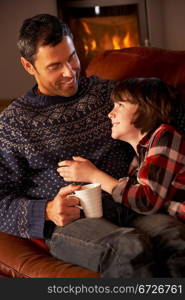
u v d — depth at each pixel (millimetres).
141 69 2033
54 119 1761
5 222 1721
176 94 1771
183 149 1593
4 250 1692
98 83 1868
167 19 4602
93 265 1475
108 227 1513
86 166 1688
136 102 1666
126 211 1663
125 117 1686
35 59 1729
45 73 1727
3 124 1779
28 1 4352
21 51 1783
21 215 1678
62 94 1769
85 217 1612
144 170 1573
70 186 1596
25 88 4469
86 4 4352
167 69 1979
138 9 4465
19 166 1769
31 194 1798
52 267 1543
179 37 4637
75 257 1537
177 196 1590
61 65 1713
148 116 1653
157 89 1681
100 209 1594
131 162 1805
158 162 1562
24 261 1609
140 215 1648
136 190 1576
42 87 1803
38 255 1656
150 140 1631
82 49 4457
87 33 4438
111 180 1654
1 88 4441
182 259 1395
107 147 1794
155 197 1553
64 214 1583
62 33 1704
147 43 4543
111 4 4383
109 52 2246
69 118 1771
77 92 1816
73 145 1764
